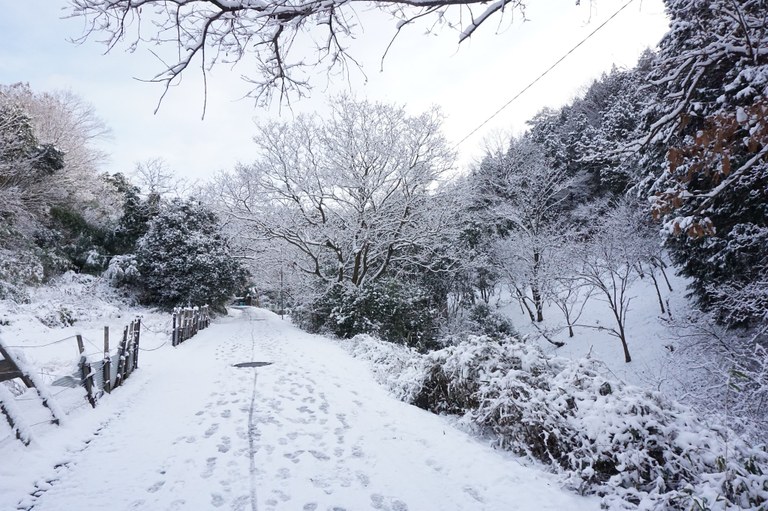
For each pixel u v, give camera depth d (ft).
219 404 18.31
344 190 56.85
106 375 18.85
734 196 26.63
